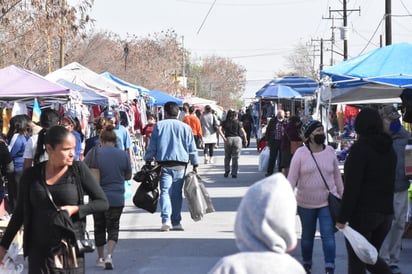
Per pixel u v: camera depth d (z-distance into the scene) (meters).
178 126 20.31
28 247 9.21
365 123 11.35
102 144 16.05
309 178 14.16
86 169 9.42
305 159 14.16
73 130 19.22
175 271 15.44
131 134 43.41
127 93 39.31
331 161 14.20
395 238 14.57
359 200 11.40
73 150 9.19
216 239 19.20
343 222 11.33
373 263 11.09
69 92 26.58
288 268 4.86
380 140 11.34
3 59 46.97
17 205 9.34
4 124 26.97
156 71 116.06
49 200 9.03
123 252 17.58
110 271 15.54
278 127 32.38
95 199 9.38
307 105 52.66
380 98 21.22
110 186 15.63
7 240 9.40
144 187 18.86
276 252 4.89
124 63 100.06
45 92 26.30
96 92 35.03
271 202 4.84
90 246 9.27
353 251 11.45
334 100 21.64
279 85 52.66
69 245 9.06
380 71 19.23
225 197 28.23
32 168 9.25
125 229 21.02
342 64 20.09
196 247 18.06
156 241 18.97
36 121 26.23
